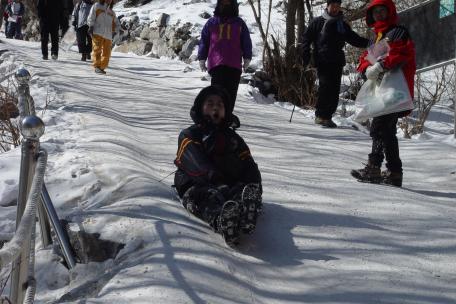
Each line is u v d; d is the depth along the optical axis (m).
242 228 3.83
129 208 4.11
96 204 4.33
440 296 3.34
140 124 7.38
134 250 3.63
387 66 5.21
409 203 4.76
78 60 14.39
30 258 2.82
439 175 6.05
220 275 3.39
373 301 3.26
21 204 2.86
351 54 12.48
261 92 12.16
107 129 6.35
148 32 18.80
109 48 12.23
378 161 5.41
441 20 8.14
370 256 3.81
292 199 4.74
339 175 5.64
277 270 3.62
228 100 4.36
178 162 4.27
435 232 4.18
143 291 3.13
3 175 4.86
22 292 2.73
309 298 3.29
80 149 5.45
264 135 7.52
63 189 4.55
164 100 9.53
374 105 5.27
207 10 19.48
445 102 11.83
